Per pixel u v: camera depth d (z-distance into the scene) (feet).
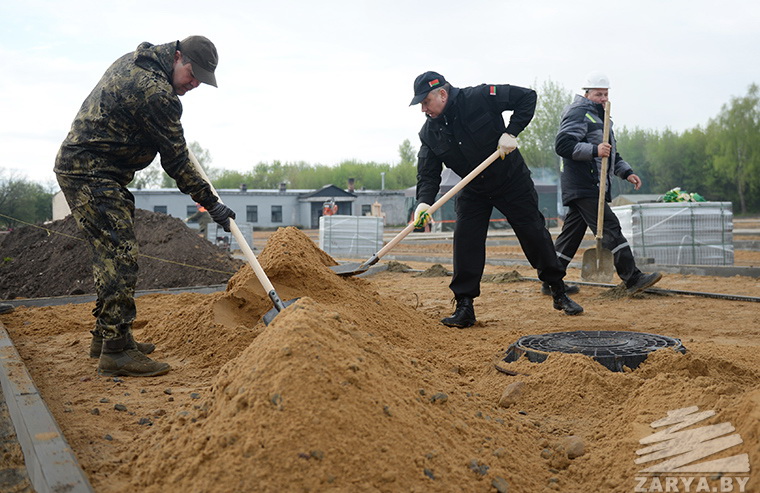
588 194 24.40
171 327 16.43
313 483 6.36
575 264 40.32
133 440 8.56
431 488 6.66
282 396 7.09
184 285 32.17
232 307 15.90
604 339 12.94
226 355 13.93
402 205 203.41
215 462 6.64
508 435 8.61
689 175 215.31
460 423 8.20
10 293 33.91
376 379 8.02
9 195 160.35
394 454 6.91
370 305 16.34
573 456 8.20
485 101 18.53
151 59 13.26
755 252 51.11
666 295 24.81
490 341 16.07
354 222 64.54
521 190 19.38
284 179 306.55
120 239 13.14
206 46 13.37
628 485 7.14
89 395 11.49
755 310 20.61
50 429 8.43
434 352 14.62
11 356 13.14
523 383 10.78
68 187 13.11
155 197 170.81
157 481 6.88
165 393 11.55
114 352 13.10
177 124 13.15
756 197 206.80
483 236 19.35
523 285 30.63
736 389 8.88
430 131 18.99
